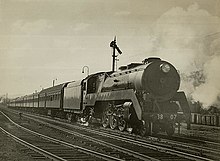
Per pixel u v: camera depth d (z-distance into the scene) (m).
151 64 12.00
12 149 8.42
